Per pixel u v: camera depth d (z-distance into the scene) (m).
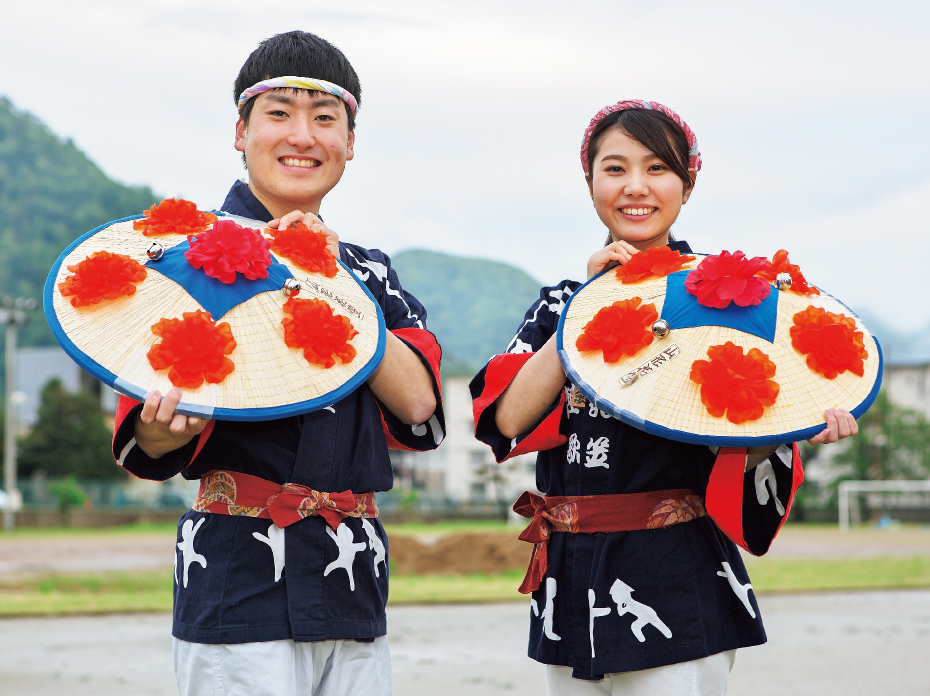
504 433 2.70
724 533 2.54
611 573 2.49
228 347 2.19
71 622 8.15
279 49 2.70
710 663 2.47
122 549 20.70
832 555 19.34
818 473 49.81
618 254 2.69
